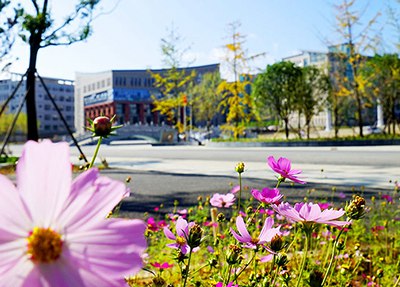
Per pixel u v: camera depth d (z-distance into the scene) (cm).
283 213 70
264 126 4356
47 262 31
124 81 8181
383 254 266
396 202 455
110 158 1488
